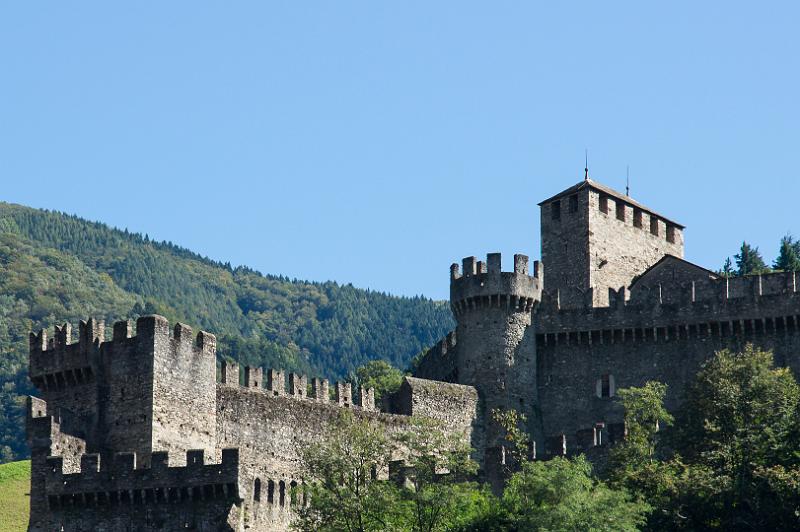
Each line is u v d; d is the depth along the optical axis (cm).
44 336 15600
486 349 18775
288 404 16375
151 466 13912
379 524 14100
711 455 15638
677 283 19688
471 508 14638
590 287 19675
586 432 17038
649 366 18650
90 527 13900
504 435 18425
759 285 18388
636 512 14400
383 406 18212
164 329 15188
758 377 16550
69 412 14750
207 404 15462
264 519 14412
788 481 14838
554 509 14162
